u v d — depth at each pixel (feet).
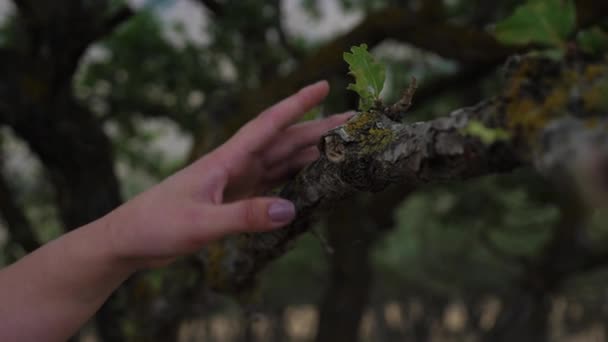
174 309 11.99
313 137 4.37
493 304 96.48
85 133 16.65
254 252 4.59
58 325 3.15
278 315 94.07
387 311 110.11
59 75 15.84
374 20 13.94
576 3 10.87
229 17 19.49
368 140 2.85
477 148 2.12
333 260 23.35
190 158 12.50
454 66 21.48
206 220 2.97
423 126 2.51
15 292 3.14
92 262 3.10
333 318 24.09
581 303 86.58
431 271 77.56
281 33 20.39
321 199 3.41
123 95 22.61
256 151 4.16
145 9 21.70
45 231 26.09
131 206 3.17
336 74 14.05
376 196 20.51
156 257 3.12
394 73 21.98
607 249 30.96
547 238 36.47
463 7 18.06
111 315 15.64
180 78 21.59
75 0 15.55
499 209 27.68
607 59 1.83
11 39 18.48
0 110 15.47
